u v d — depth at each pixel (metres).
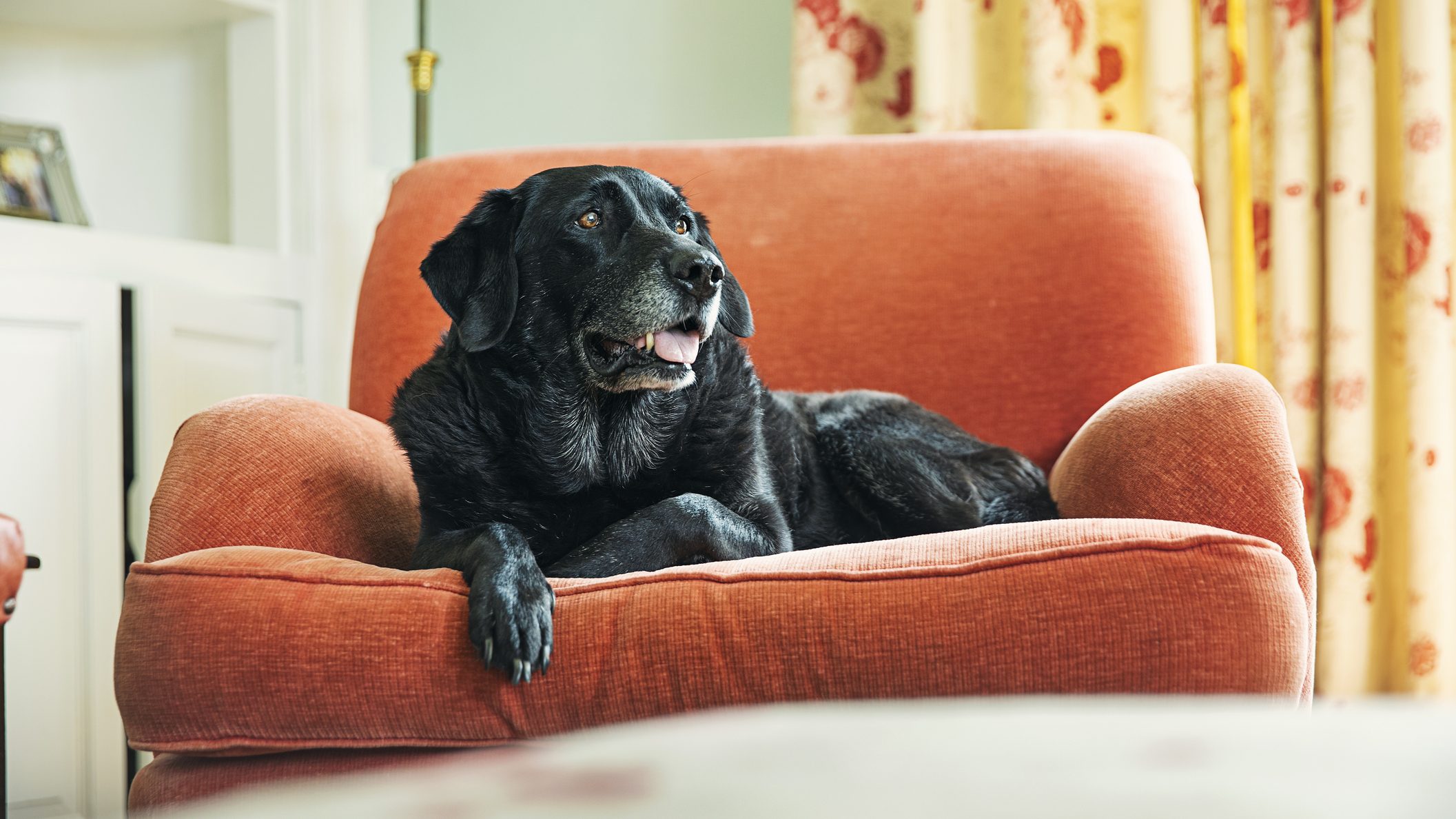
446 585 1.36
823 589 1.25
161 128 3.58
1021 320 2.28
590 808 0.22
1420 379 2.53
